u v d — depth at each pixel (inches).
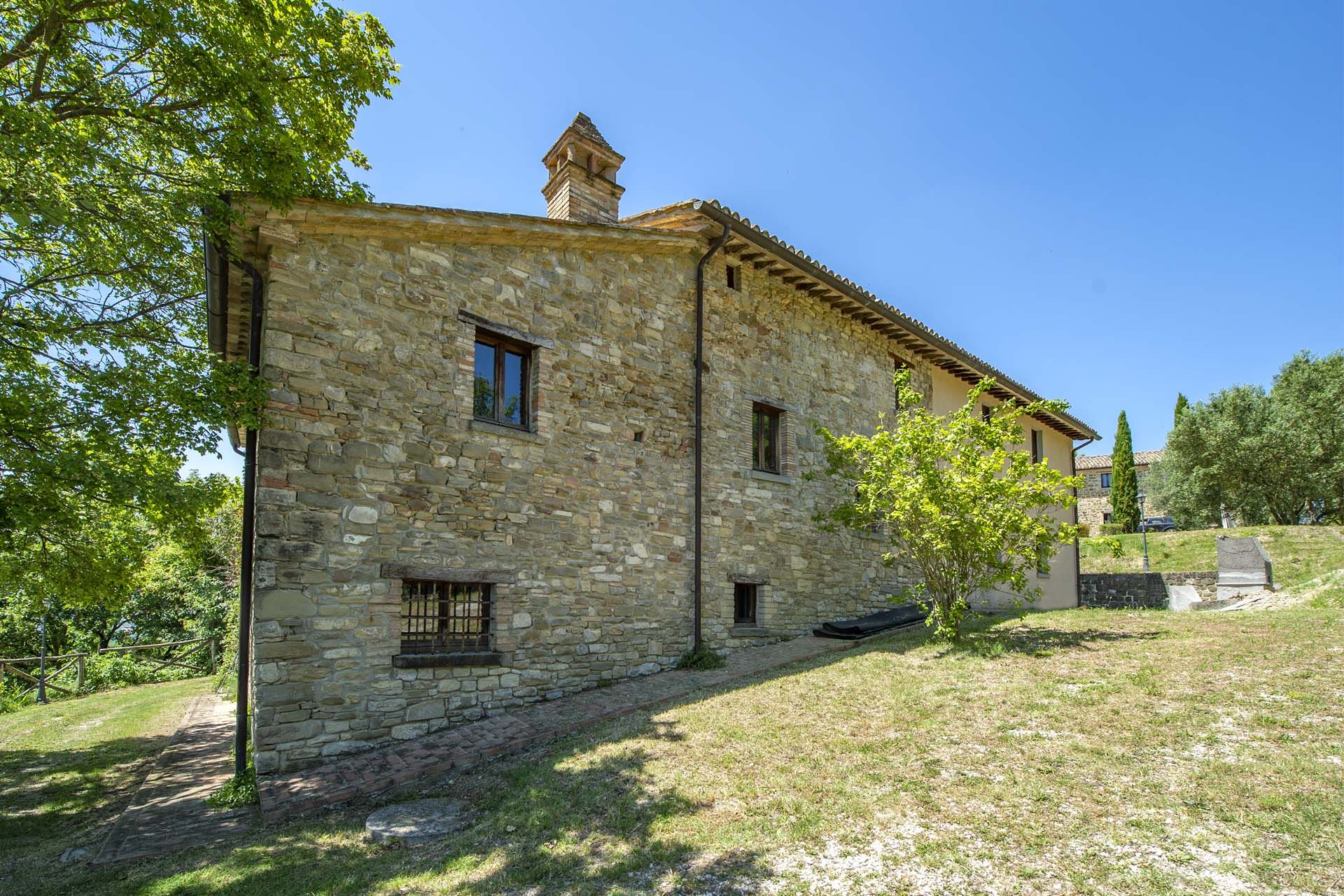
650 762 210.7
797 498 444.1
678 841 158.9
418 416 281.3
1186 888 121.6
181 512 253.6
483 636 293.1
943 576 360.5
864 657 329.7
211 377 225.8
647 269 378.3
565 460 327.6
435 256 295.9
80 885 168.1
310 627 244.7
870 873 137.3
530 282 326.6
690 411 387.5
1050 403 356.8
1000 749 193.0
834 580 459.2
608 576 336.5
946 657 312.7
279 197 241.6
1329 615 339.0
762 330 437.7
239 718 232.8
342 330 265.3
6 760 309.6
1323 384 1148.5
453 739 258.4
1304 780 155.2
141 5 205.2
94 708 458.6
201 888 160.1
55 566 311.1
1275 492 1161.4
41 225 198.5
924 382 578.2
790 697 265.6
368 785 219.8
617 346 357.7
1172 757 175.9
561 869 152.9
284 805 205.3
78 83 222.4
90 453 229.3
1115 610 472.4
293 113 243.3
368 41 264.1
